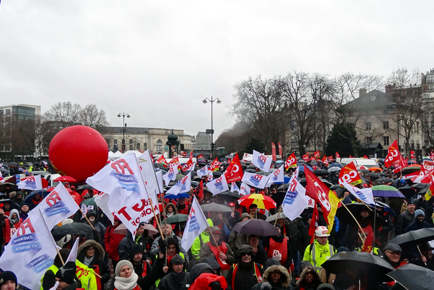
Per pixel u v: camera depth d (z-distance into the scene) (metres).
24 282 6.31
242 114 69.88
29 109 146.75
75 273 6.04
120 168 7.32
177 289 6.24
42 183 15.27
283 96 66.69
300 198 8.92
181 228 9.73
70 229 8.18
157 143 159.50
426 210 12.98
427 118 67.25
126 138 156.12
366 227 9.22
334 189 13.26
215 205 9.88
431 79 91.12
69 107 97.12
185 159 36.47
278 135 68.44
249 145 70.62
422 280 4.72
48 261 6.48
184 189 12.25
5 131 91.50
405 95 57.66
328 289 5.71
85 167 21.98
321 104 64.38
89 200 12.05
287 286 6.34
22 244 6.37
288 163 19.89
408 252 7.82
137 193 7.33
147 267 7.35
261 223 7.97
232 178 14.12
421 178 16.27
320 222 10.39
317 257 7.71
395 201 12.87
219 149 83.19
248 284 6.81
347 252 5.92
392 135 80.31
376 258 5.73
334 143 65.12
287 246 8.61
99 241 8.68
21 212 12.31
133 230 7.20
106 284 6.73
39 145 92.31
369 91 64.06
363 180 16.38
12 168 35.31
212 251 7.70
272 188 15.55
